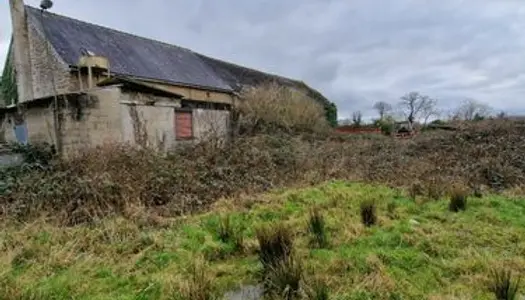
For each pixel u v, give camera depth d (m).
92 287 3.34
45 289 3.20
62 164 7.20
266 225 4.50
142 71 15.44
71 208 5.16
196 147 9.69
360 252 3.96
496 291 3.06
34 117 10.00
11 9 14.05
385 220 5.08
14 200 5.42
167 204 5.73
